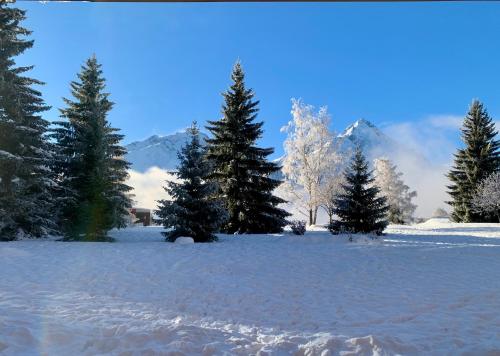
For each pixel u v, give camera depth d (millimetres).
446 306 6996
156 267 10719
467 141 46969
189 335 5090
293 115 35938
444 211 71375
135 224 46375
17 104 18844
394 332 5547
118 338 4867
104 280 9023
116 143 29188
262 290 8367
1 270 9719
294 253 13164
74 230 18609
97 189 18984
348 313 6664
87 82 29438
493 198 33938
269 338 5254
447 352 4715
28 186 19016
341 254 12859
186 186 18578
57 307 6441
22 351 4371
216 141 26938
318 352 4637
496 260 11539
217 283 9000
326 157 34969
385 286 8578
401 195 52094
